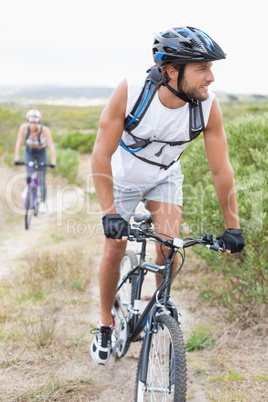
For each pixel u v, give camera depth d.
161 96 2.82
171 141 3.02
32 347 4.01
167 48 2.67
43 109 86.31
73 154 15.60
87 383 3.47
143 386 2.84
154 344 2.92
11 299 5.17
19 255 7.05
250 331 4.20
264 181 4.41
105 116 2.91
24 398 3.23
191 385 3.42
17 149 9.12
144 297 5.16
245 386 3.33
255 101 112.25
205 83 2.68
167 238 3.26
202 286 5.34
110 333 3.56
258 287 4.10
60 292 5.43
